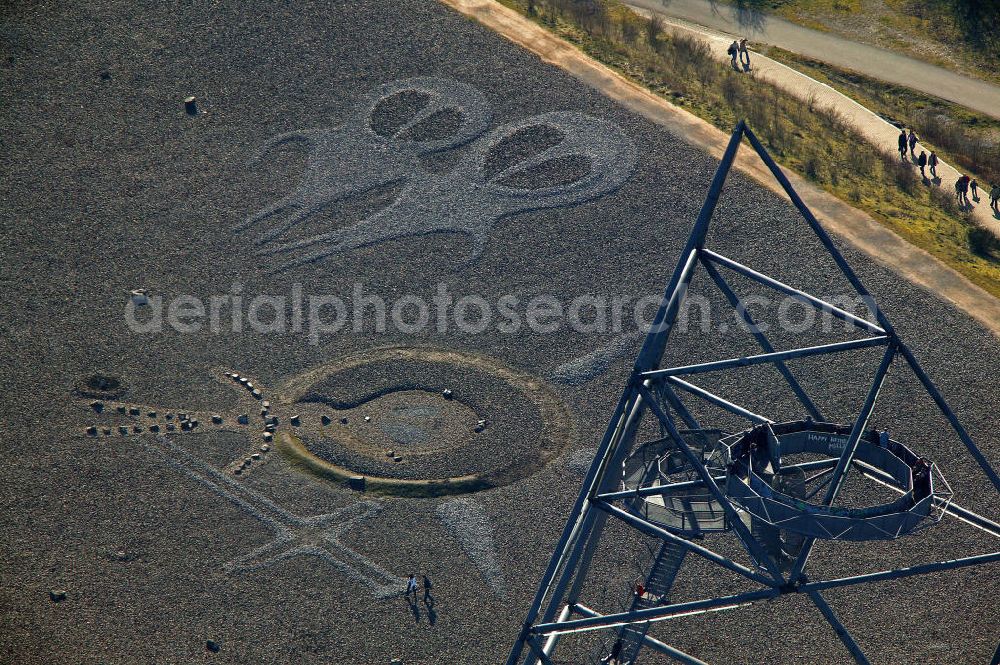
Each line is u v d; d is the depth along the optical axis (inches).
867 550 5541.3
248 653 4960.6
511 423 6269.7
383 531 5595.5
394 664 4948.3
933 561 5482.3
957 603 5270.7
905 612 5226.4
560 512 5718.5
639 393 3784.5
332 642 5034.5
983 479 5900.6
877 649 5068.9
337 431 6195.9
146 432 6107.3
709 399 4037.9
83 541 5433.1
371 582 5324.8
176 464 5910.4
